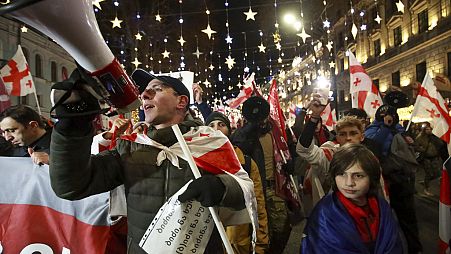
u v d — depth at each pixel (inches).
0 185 100.7
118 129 113.7
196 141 82.2
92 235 96.7
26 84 250.5
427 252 209.6
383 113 189.0
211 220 78.0
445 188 134.0
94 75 56.9
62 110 62.8
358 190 96.4
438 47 1037.8
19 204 100.3
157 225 75.7
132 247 79.6
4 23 885.8
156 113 82.7
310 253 99.6
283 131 197.5
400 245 97.7
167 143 81.8
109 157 82.1
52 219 99.3
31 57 1019.3
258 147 173.2
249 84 327.3
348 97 1528.1
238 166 83.7
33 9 45.1
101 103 64.9
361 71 303.1
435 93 232.7
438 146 369.7
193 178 78.8
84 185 74.1
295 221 187.0
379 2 1327.5
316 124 151.7
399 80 1253.1
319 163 156.0
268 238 154.3
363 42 1444.4
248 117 173.3
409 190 177.5
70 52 53.1
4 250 97.9
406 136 230.1
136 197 79.9
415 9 1135.6
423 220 277.7
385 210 99.2
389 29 1294.3
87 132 68.0
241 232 144.4
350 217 96.3
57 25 48.0
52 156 68.3
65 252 97.7
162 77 84.5
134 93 60.8
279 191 174.6
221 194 71.3
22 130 120.3
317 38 1259.8
